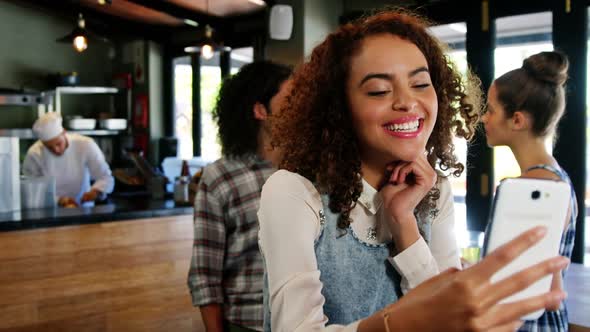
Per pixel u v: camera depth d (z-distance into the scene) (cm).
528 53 364
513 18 371
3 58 630
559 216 68
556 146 343
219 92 182
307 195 86
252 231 167
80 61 688
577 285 248
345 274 88
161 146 646
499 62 379
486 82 383
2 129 596
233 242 169
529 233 54
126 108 691
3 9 629
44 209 345
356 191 88
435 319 56
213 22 564
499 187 70
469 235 362
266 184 89
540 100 172
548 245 68
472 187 386
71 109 683
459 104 106
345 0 493
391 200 90
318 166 89
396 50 83
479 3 384
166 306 343
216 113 183
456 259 104
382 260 91
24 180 352
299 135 93
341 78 87
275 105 167
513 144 183
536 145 178
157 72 663
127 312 327
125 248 328
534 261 68
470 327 54
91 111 698
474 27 388
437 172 103
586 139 335
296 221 83
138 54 670
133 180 557
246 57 579
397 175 89
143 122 665
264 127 171
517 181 70
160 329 339
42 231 300
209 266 167
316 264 84
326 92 89
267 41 517
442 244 102
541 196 69
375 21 88
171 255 347
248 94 170
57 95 627
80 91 642
